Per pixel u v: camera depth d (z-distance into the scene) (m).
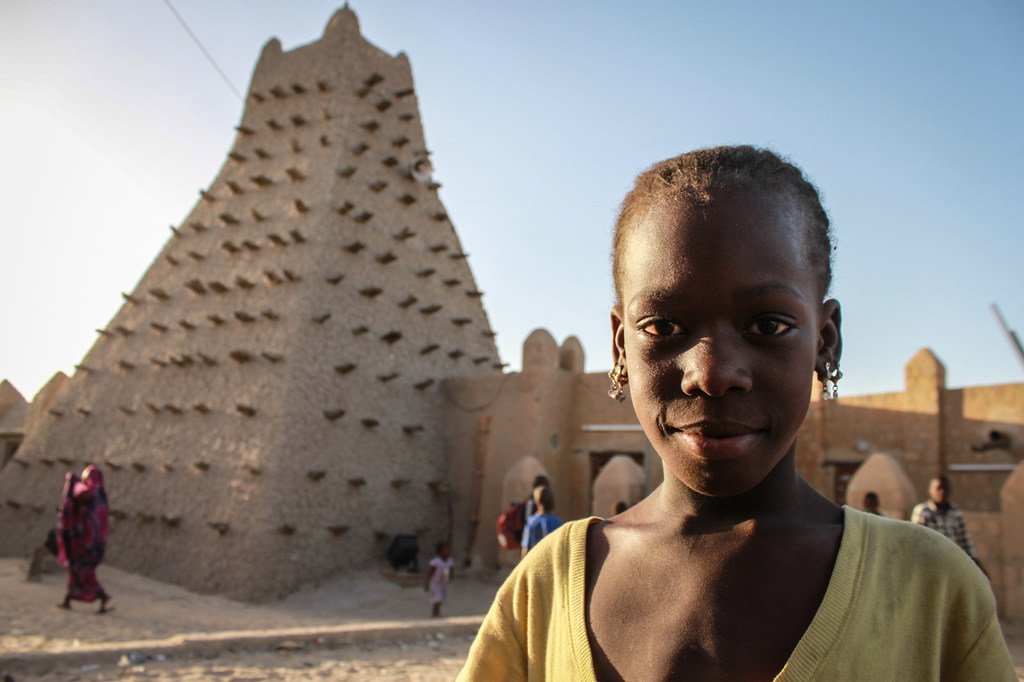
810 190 1.14
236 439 17.95
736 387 0.96
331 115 22.77
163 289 22.14
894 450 16.75
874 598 1.04
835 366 1.18
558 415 19.95
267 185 22.42
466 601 16.14
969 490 15.86
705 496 1.13
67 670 7.40
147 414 19.94
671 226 1.03
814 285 1.07
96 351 22.50
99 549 12.95
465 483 20.39
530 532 8.49
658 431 1.04
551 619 1.24
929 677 1.03
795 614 1.03
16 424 26.52
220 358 19.55
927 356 16.64
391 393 20.28
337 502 18.08
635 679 1.06
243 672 7.46
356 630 9.27
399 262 21.92
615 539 1.25
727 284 0.98
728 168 1.07
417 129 24.64
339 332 19.64
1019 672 7.95
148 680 7.07
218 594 16.06
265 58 25.64
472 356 23.05
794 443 1.15
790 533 1.09
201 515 17.39
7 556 19.73
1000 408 15.72
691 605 1.07
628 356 1.09
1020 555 11.21
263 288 20.17
